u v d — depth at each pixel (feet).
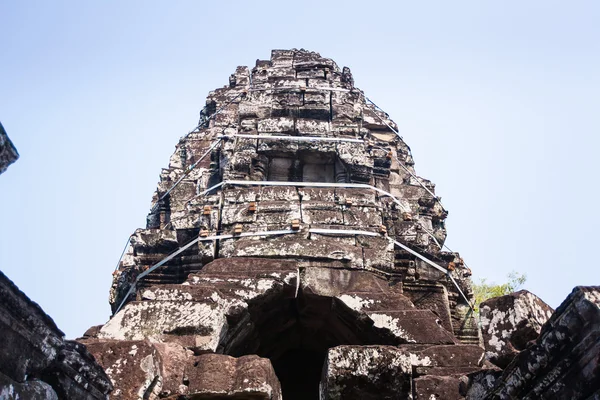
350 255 38.96
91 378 19.34
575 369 17.24
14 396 15.42
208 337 30.09
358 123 54.49
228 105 70.59
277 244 39.32
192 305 31.24
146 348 25.26
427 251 45.37
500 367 21.40
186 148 65.51
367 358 28.32
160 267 43.68
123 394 23.97
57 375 17.83
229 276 35.40
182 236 44.47
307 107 55.06
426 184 59.98
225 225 42.16
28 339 16.39
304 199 43.65
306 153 49.96
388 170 54.34
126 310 31.17
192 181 58.29
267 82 62.03
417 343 31.78
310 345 42.50
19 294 15.76
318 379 47.24
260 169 49.26
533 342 19.25
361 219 42.45
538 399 18.49
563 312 17.52
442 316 42.73
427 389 26.58
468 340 44.65
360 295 35.29
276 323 38.78
